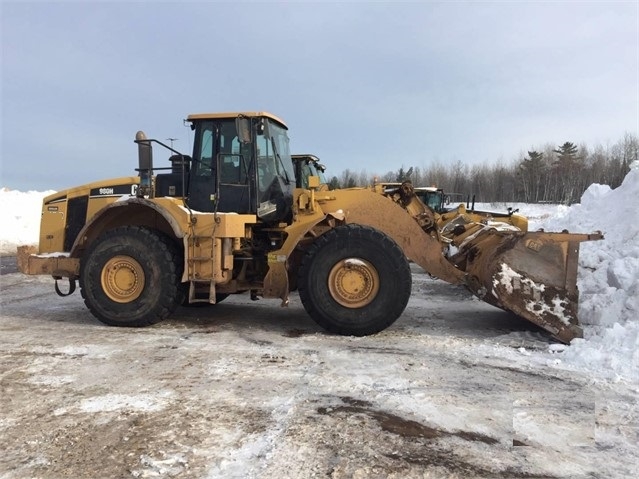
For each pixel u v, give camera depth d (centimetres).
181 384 387
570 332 498
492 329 572
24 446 289
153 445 289
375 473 260
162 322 611
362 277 532
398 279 525
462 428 313
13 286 950
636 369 415
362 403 350
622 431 310
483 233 618
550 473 262
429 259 561
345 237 530
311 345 500
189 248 561
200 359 451
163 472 260
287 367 428
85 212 659
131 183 652
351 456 277
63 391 372
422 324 599
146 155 582
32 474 260
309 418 324
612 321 534
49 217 668
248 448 285
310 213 576
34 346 495
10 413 334
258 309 702
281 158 648
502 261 517
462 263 608
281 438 296
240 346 496
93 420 322
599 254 666
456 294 835
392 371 418
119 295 580
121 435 302
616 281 580
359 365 434
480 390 376
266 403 349
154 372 415
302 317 646
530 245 519
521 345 500
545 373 414
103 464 269
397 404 348
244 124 555
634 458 279
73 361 446
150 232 575
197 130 617
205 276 559
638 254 634
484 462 273
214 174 611
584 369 424
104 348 488
